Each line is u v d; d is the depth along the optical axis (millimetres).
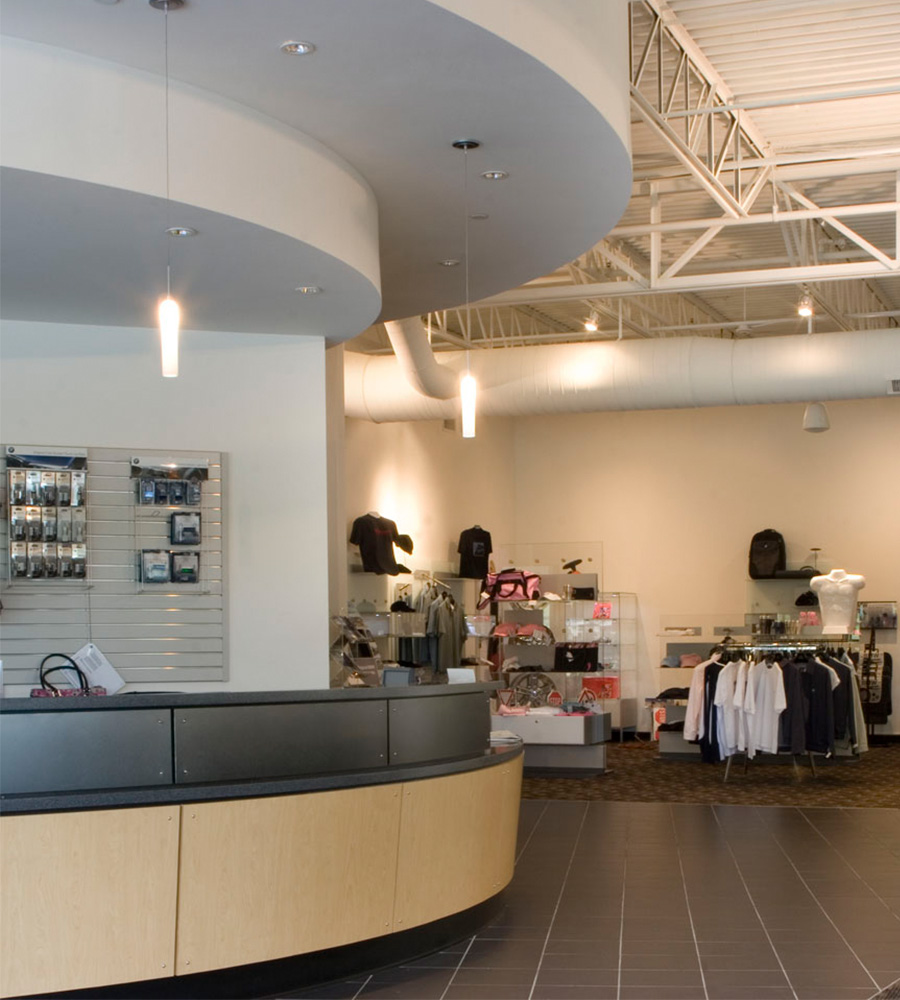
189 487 6902
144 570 6816
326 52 4613
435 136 5422
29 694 6645
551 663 13742
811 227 11008
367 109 5141
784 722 11758
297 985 5035
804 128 9156
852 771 12453
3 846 4418
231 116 5043
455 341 13016
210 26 4402
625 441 17188
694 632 15508
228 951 4785
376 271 6168
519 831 8914
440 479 14836
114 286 6012
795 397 10828
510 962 5477
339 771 5262
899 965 5391
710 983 5133
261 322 6805
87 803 4535
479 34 4469
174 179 4824
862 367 10500
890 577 15992
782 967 5363
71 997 4520
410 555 13789
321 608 7020
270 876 4887
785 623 14789
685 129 8727
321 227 5480
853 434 16281
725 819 9430
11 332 6719
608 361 11031
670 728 13586
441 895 5602
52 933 4473
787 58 7996
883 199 10617
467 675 6422
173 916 4672
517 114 5184
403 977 5254
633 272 9734
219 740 4957
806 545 16344
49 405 6750
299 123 5293
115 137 4676
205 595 6922
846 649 13711
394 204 6281
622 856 7930
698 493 16828
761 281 9484
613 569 17094
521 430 17672
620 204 6281
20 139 4465
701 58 8008
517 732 12266
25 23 4363
